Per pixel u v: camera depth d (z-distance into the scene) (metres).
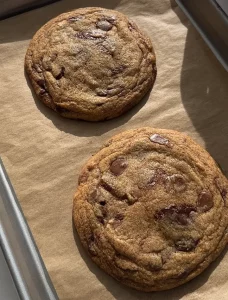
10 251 0.15
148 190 0.17
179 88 0.20
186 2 0.21
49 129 0.19
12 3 0.21
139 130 0.18
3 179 0.17
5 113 0.19
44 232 0.17
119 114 0.19
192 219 0.17
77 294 0.16
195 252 0.16
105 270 0.16
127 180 0.17
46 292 0.15
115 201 0.17
